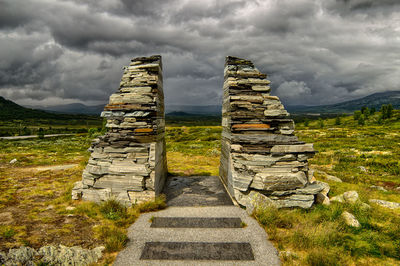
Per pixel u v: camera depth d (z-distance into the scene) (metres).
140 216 7.81
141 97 9.32
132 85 9.66
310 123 125.88
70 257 5.10
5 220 6.82
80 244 5.74
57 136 80.44
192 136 54.75
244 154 9.34
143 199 8.70
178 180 13.09
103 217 7.46
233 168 9.71
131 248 5.84
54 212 7.72
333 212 7.93
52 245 5.50
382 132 57.06
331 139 48.88
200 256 5.55
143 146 9.02
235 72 10.51
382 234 6.65
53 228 6.45
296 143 9.40
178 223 7.28
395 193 11.52
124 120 9.25
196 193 10.55
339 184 12.48
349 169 18.64
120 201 8.54
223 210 8.38
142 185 8.67
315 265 5.12
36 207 8.12
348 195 9.40
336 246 5.89
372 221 7.56
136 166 8.78
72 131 117.38
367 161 21.47
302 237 6.14
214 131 66.69
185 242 6.13
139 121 9.28
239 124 9.86
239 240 6.29
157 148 9.50
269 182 8.66
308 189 8.79
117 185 8.79
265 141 9.30
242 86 10.41
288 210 8.38
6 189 10.44
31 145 41.47
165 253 5.64
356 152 27.94
